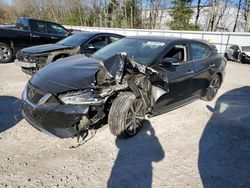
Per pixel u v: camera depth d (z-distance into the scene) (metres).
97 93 3.25
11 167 2.91
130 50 4.42
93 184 2.72
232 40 15.94
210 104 5.51
